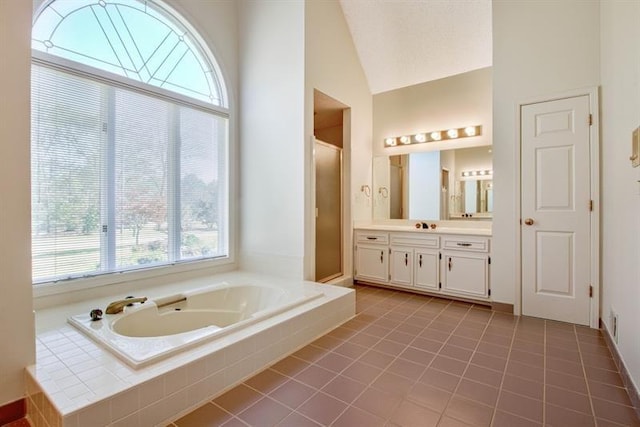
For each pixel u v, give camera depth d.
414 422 1.44
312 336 2.35
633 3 1.70
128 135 2.76
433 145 3.98
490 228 3.58
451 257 3.33
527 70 2.84
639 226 1.59
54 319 2.08
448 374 1.86
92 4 2.56
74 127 2.43
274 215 3.41
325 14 3.48
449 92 3.86
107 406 1.26
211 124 3.46
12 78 1.46
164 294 2.62
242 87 3.66
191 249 3.29
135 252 2.83
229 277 3.29
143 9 2.90
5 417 1.44
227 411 1.52
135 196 2.82
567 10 2.67
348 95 3.90
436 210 3.95
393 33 3.80
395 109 4.25
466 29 3.51
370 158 4.39
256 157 3.55
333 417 1.47
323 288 2.91
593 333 2.48
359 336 2.42
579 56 2.62
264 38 3.46
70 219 2.43
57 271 2.37
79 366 1.49
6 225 1.45
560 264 2.73
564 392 1.68
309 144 3.23
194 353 1.62
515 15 2.88
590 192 2.60
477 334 2.46
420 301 3.33
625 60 1.86
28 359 1.50
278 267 3.39
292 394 1.66
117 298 2.53
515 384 1.76
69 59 2.39
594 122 2.56
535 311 2.84
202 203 3.39
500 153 2.98
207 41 3.34
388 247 3.76
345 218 4.06
